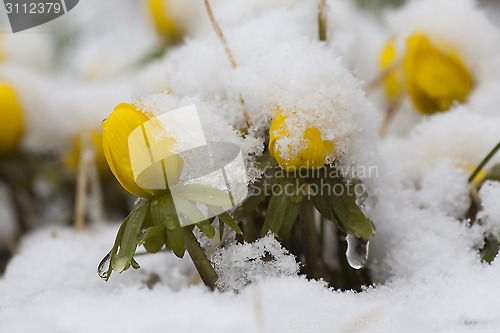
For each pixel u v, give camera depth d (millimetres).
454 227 403
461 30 455
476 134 429
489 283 376
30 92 500
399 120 484
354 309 364
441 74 451
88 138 504
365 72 510
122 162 369
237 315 354
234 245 383
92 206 510
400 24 476
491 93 455
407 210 408
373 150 386
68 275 423
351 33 486
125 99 505
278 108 377
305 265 394
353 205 376
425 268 390
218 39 406
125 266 365
